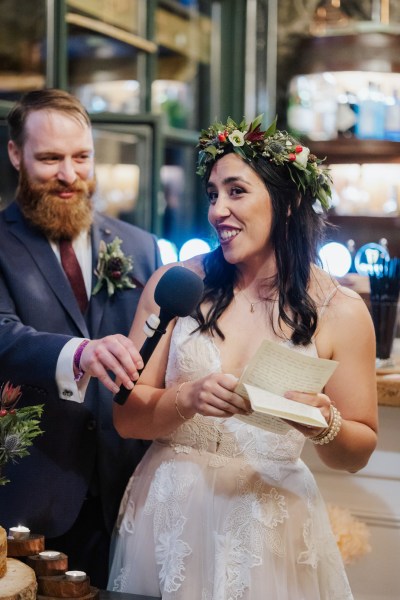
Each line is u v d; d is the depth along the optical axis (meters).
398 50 5.50
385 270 3.10
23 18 5.10
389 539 2.97
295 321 2.34
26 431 2.13
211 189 2.35
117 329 2.79
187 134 6.25
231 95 6.39
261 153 2.30
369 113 5.46
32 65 5.13
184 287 2.12
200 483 2.37
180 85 6.20
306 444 3.04
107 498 2.75
